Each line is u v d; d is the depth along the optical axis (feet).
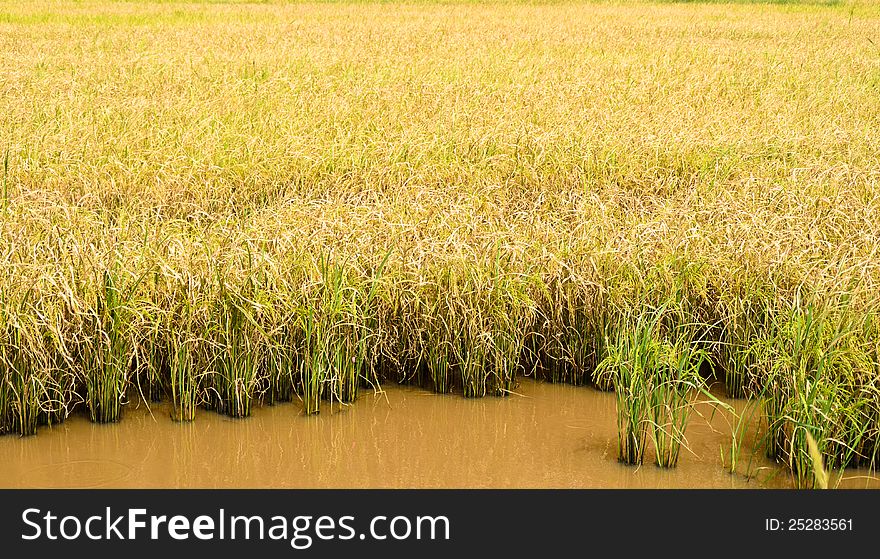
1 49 84.64
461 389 28.40
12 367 24.43
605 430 26.08
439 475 23.61
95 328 25.27
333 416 26.61
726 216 35.50
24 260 28.25
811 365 24.22
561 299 28.84
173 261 28.45
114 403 25.58
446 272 28.45
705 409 27.27
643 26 111.55
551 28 107.96
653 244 31.27
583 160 44.70
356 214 33.86
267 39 91.04
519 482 23.24
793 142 48.85
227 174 42.14
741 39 100.17
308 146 45.42
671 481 23.24
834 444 23.20
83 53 81.71
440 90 60.90
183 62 74.08
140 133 47.98
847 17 125.80
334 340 26.78
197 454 24.39
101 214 36.70
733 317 28.17
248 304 26.37
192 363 26.13
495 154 45.85
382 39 92.79
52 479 22.91
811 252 31.04
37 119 50.60
